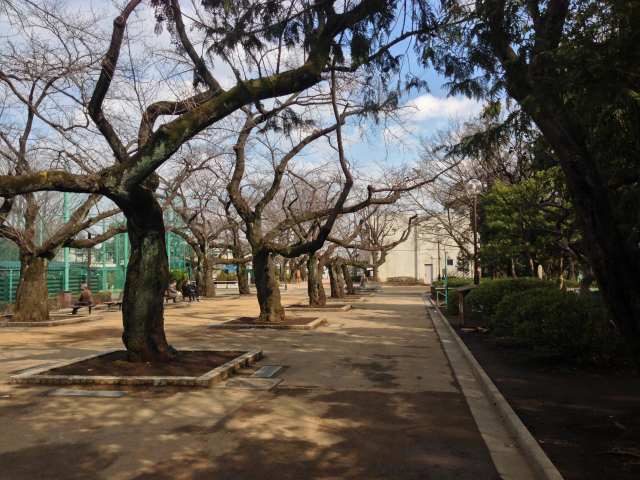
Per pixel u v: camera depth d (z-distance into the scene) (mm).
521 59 6934
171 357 10797
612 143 7359
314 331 17438
